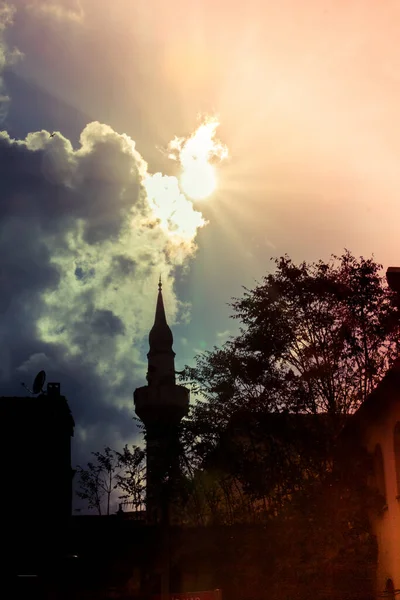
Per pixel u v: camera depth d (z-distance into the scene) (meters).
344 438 26.64
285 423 26.70
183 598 27.70
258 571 26.27
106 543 39.09
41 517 41.16
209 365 28.95
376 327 26.36
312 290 26.33
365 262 26.98
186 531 32.22
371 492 25.86
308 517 24.81
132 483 44.31
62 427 46.84
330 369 26.58
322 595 24.83
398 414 25.58
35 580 37.16
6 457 42.12
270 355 26.88
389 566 26.44
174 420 32.94
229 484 31.98
